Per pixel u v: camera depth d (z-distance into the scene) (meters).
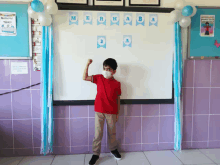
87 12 1.73
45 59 1.69
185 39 1.87
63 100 1.79
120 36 1.78
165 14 1.80
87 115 1.84
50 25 1.68
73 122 1.84
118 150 1.91
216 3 1.88
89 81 1.80
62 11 1.71
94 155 1.71
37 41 1.74
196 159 1.75
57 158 1.77
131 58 1.81
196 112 1.95
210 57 1.89
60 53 1.75
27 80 1.76
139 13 1.78
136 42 1.80
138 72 1.83
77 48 1.76
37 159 1.75
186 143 1.97
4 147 1.80
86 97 1.82
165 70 1.86
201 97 1.94
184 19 1.69
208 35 1.88
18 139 1.81
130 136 1.90
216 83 1.94
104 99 1.66
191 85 1.92
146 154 1.85
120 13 1.76
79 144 1.87
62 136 1.84
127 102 1.84
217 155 1.83
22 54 1.73
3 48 1.71
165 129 1.93
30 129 1.81
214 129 1.98
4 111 1.77
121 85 1.83
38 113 1.80
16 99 1.77
